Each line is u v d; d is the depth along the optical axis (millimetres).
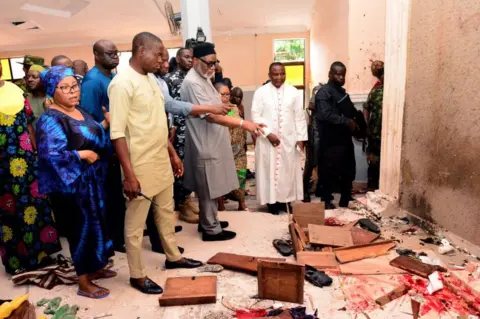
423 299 2262
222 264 2758
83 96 2719
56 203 2264
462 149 2848
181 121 3568
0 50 10062
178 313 2227
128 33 9484
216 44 9820
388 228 3412
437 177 3154
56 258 3021
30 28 8109
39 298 2457
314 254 2807
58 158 2102
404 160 3605
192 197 4832
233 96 5070
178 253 2752
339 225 3504
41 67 3445
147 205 2381
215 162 3025
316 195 4504
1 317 1829
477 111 2680
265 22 9125
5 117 2605
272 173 3795
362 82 4707
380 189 3975
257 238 3277
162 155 2402
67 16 7469
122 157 2193
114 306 2316
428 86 3193
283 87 3818
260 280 2312
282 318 2055
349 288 2416
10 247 2781
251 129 2861
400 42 3496
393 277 2525
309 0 7578
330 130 3756
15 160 2668
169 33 9609
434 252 2871
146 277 2498
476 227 2777
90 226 2289
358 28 4578
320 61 7469
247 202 4605
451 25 2877
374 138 4352
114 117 2162
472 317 2082
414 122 3424
